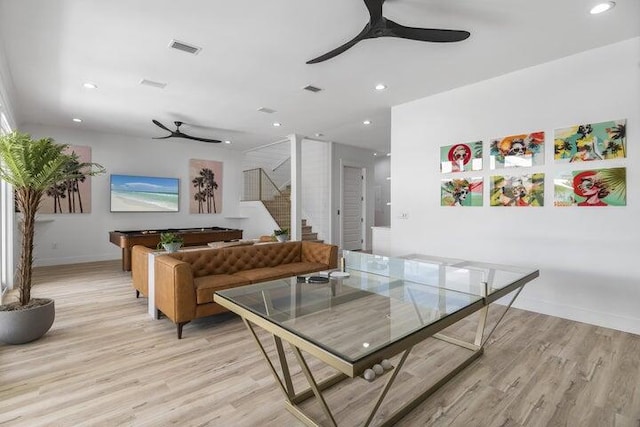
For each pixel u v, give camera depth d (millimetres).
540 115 3523
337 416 1891
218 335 3051
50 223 6250
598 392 2119
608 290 3148
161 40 3039
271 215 7887
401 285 2613
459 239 4195
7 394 2096
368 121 5805
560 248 3416
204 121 5836
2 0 2430
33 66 3557
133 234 5770
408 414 1917
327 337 1568
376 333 1616
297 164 6867
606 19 2693
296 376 2316
